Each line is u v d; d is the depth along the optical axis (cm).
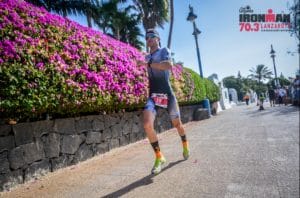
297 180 349
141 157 541
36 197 347
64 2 1274
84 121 562
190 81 1323
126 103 675
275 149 523
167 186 352
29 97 412
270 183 345
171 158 504
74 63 512
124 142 708
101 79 571
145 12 2442
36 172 434
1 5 425
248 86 8188
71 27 562
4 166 384
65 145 502
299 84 1852
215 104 2106
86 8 1328
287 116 1165
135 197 324
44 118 500
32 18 475
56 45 490
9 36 412
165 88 420
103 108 614
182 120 1296
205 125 1121
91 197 334
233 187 337
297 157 455
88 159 557
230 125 1016
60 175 443
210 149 562
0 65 376
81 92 518
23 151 416
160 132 966
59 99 468
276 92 2803
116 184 376
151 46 430
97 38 636
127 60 699
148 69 420
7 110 390
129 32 2638
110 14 2086
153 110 408
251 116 1366
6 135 395
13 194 363
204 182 358
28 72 412
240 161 450
